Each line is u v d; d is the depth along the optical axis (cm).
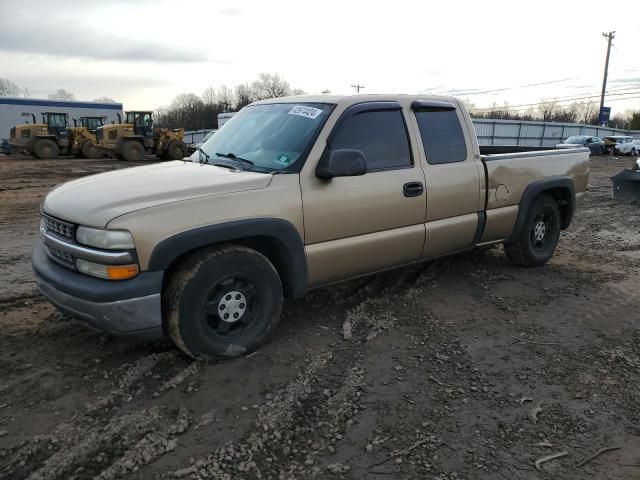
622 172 1105
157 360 350
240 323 359
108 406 299
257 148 405
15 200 1175
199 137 4391
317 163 377
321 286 404
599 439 281
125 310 307
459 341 394
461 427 288
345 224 392
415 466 255
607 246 709
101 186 355
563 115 8406
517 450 270
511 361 365
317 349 374
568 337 406
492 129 4981
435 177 447
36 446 264
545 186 547
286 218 358
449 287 511
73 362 349
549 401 316
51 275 330
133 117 2623
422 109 454
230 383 325
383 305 459
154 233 308
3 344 376
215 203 331
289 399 309
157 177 367
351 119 403
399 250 433
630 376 347
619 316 450
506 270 572
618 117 8400
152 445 265
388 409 303
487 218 497
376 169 412
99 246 305
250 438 273
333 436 277
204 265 329
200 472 248
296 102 430
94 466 251
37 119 3316
